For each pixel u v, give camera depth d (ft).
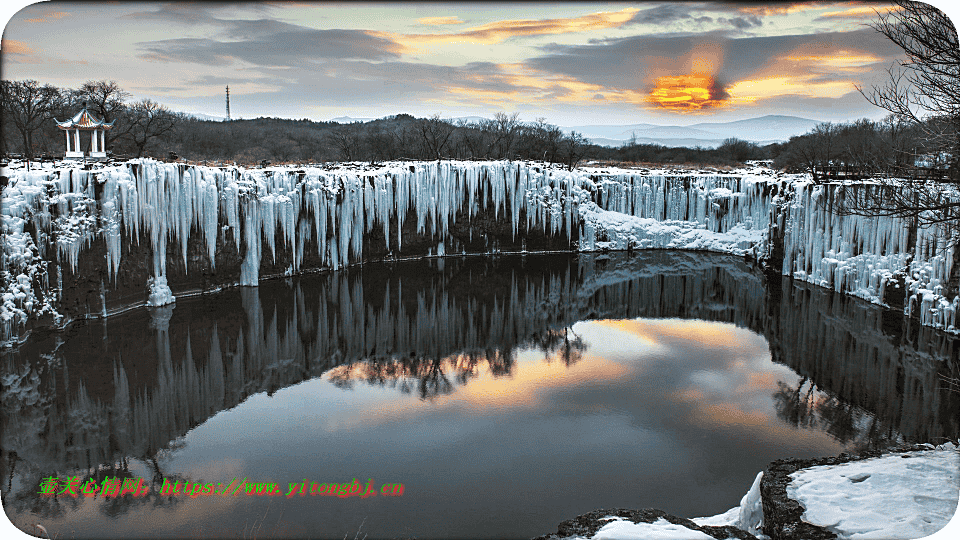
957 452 42.22
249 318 102.12
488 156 234.58
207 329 94.79
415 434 61.98
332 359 85.35
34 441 58.65
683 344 94.79
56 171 87.15
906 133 54.44
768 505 36.24
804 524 33.42
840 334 98.17
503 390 74.69
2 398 67.82
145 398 69.41
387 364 83.97
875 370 81.15
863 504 34.76
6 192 80.07
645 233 177.78
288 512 47.21
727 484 52.47
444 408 68.90
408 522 46.24
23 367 76.23
